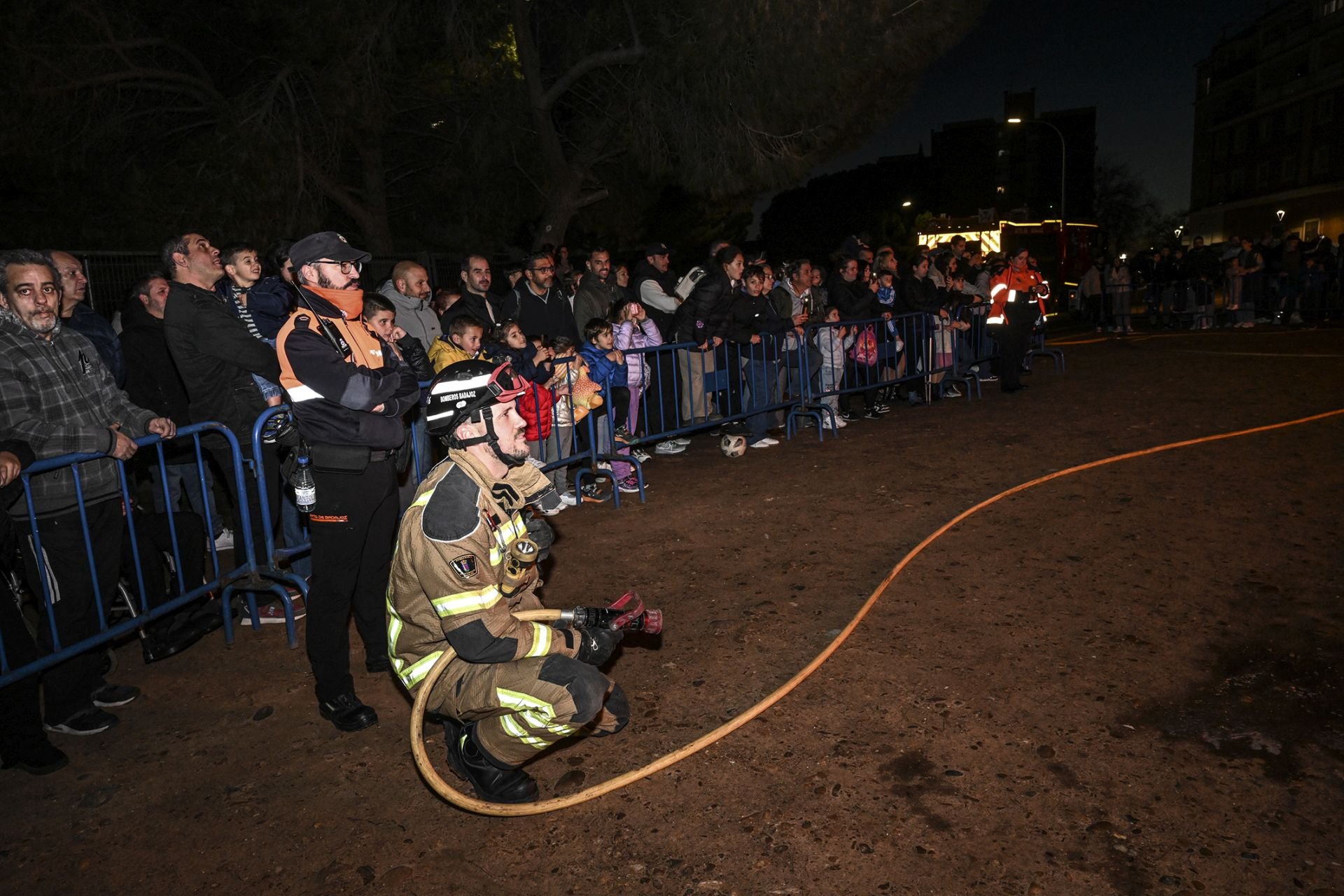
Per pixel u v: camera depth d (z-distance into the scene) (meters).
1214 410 9.10
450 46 15.13
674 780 3.33
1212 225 58.53
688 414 8.23
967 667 4.05
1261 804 3.07
